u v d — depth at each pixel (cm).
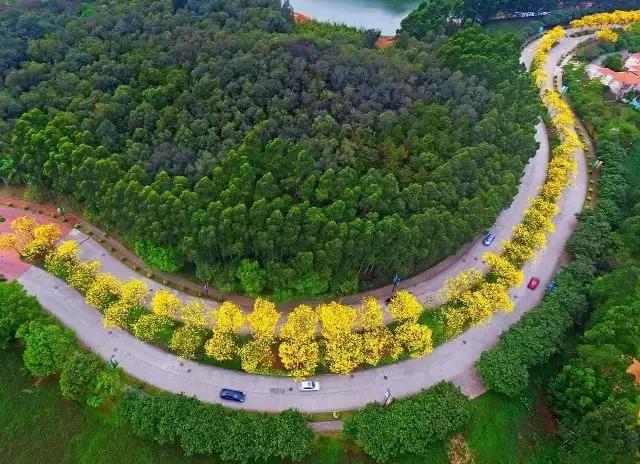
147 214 10594
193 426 8512
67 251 10612
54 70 13912
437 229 11156
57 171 11769
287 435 8525
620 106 17812
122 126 12744
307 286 10606
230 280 10788
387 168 12200
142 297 10175
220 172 11112
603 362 9706
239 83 13450
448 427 8969
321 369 9894
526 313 10931
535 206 12962
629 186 14812
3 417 9081
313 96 13562
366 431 8719
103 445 8812
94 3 17488
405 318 10269
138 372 9656
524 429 9644
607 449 8538
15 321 9544
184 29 15388
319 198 11088
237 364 9869
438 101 14375
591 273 11956
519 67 16612
